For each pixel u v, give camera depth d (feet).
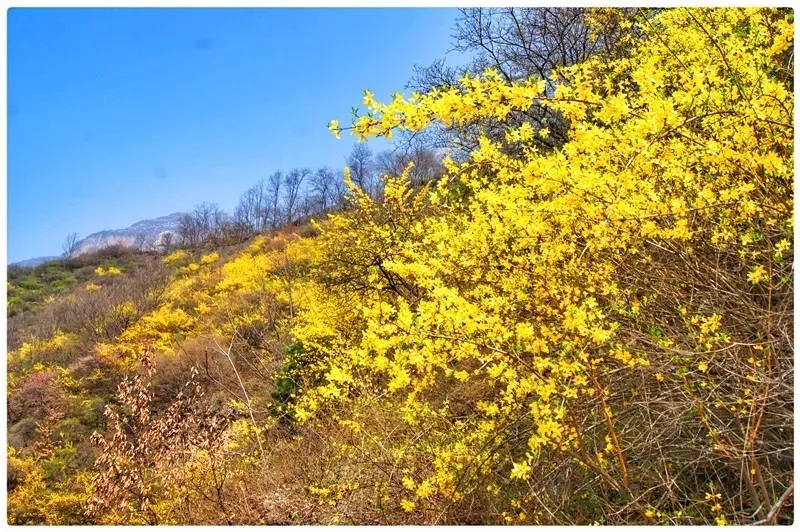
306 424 16.90
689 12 9.49
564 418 7.89
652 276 9.14
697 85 7.52
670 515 7.67
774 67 8.61
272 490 14.37
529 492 9.05
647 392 9.04
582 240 9.25
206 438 16.10
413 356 7.75
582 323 7.07
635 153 7.98
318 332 22.17
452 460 9.59
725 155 7.46
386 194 20.84
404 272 9.96
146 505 15.23
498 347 7.54
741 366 7.78
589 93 6.97
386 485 10.64
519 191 8.77
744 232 8.52
